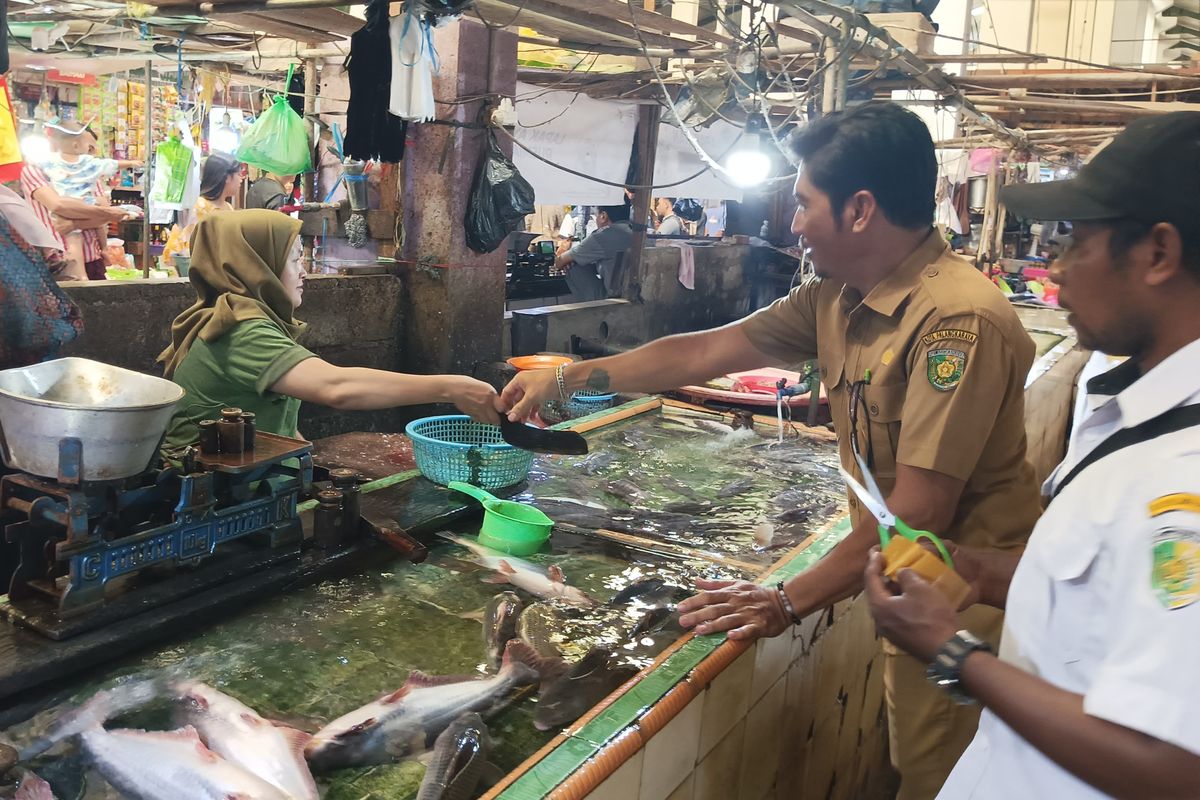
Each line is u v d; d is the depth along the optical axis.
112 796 1.53
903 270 2.04
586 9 4.44
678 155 8.38
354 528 2.53
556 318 6.88
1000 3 11.77
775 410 4.54
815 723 2.74
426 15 3.91
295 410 3.09
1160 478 1.07
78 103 9.08
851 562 2.08
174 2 4.39
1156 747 0.99
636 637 2.16
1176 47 13.02
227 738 1.67
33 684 1.79
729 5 5.84
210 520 2.18
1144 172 1.13
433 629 2.18
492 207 5.42
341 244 5.85
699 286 9.66
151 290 4.21
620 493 3.25
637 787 1.76
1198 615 0.98
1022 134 7.55
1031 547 1.26
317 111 6.08
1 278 2.47
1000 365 1.92
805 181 2.06
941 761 2.20
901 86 5.41
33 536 1.97
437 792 1.53
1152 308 1.16
